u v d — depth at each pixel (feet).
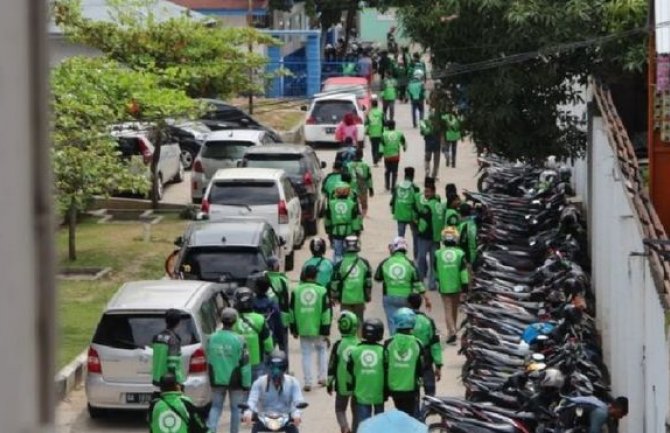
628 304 76.84
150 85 133.39
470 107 117.70
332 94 197.26
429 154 174.70
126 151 158.30
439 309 116.06
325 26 266.77
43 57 8.39
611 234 90.27
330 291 95.09
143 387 82.28
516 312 94.84
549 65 114.01
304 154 148.15
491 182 145.69
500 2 112.57
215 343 78.02
